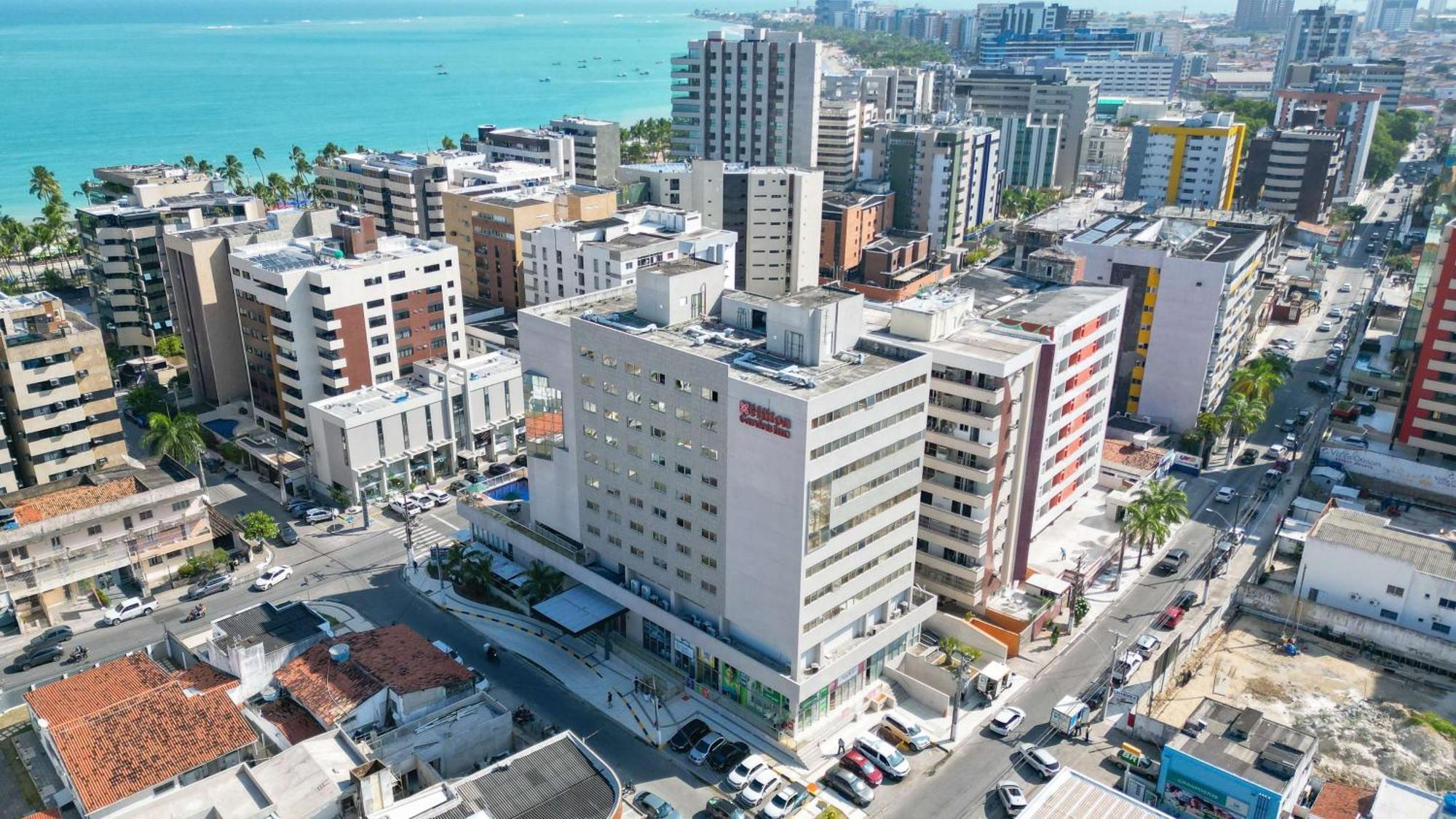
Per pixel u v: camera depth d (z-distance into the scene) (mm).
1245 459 172500
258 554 139750
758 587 102375
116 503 126875
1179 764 91500
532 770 88438
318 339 158750
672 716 107625
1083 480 149250
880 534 106562
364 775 82375
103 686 100000
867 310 132750
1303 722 105375
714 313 120500
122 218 198875
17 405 135750
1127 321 178375
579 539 124562
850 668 106812
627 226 195250
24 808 92125
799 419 92062
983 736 105062
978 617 121500
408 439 156500
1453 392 156000
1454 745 101562
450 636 122062
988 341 117625
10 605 121062
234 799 82750
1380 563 118125
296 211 186500
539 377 121125
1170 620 123938
